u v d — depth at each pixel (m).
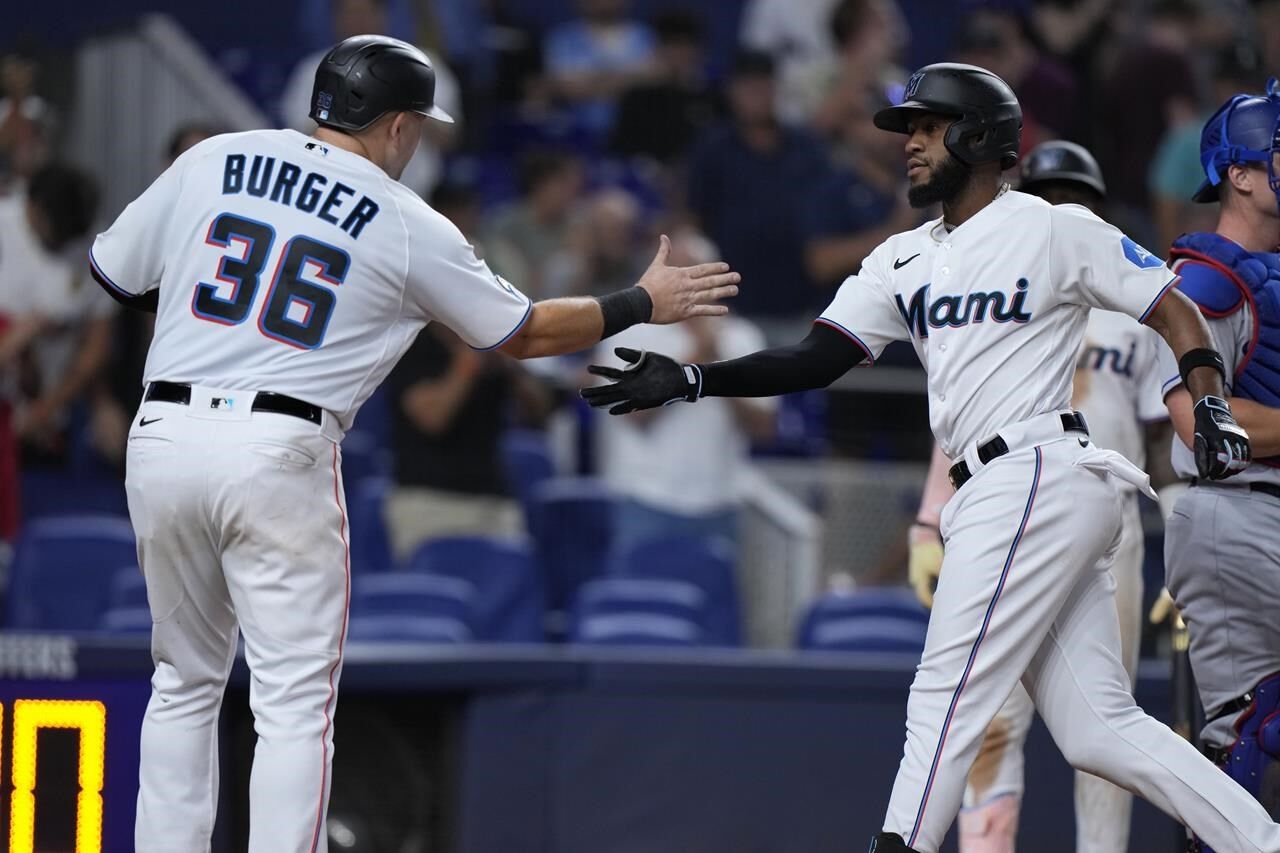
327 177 14.05
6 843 19.73
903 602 25.39
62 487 28.41
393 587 24.84
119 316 28.39
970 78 14.03
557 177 33.81
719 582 26.66
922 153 14.18
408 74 14.44
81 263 28.64
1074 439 13.76
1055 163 17.78
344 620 14.16
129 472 14.05
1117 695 13.86
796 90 37.22
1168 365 14.80
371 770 21.41
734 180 31.95
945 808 13.57
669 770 21.80
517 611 26.20
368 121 14.32
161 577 14.19
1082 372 17.73
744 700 21.94
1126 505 17.75
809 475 27.47
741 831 21.80
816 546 27.12
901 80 36.19
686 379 14.39
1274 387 14.70
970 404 13.85
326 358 13.82
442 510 27.09
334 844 21.23
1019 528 13.48
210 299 13.84
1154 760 13.58
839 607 25.25
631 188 36.94
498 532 27.42
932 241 14.37
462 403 27.20
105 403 28.39
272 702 13.76
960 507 13.88
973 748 13.64
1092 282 13.71
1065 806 21.77
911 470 27.50
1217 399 13.23
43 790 19.95
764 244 31.67
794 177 32.09
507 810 21.50
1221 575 14.90
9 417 27.80
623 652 22.22
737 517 27.48
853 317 14.66
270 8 38.91
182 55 30.98
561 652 21.83
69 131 30.83
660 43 38.31
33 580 25.72
